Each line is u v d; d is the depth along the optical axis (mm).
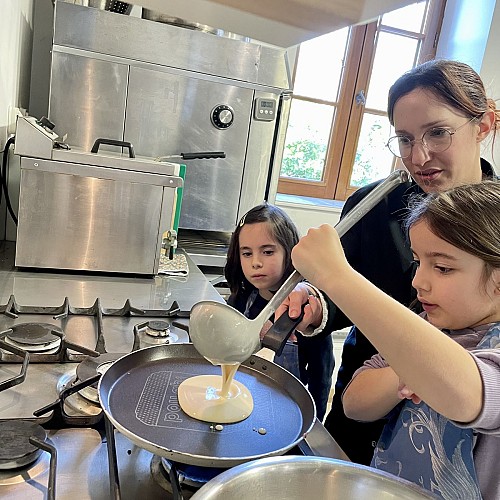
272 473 479
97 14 1522
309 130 2627
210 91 1685
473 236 542
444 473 586
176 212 1522
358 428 980
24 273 1245
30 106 1907
